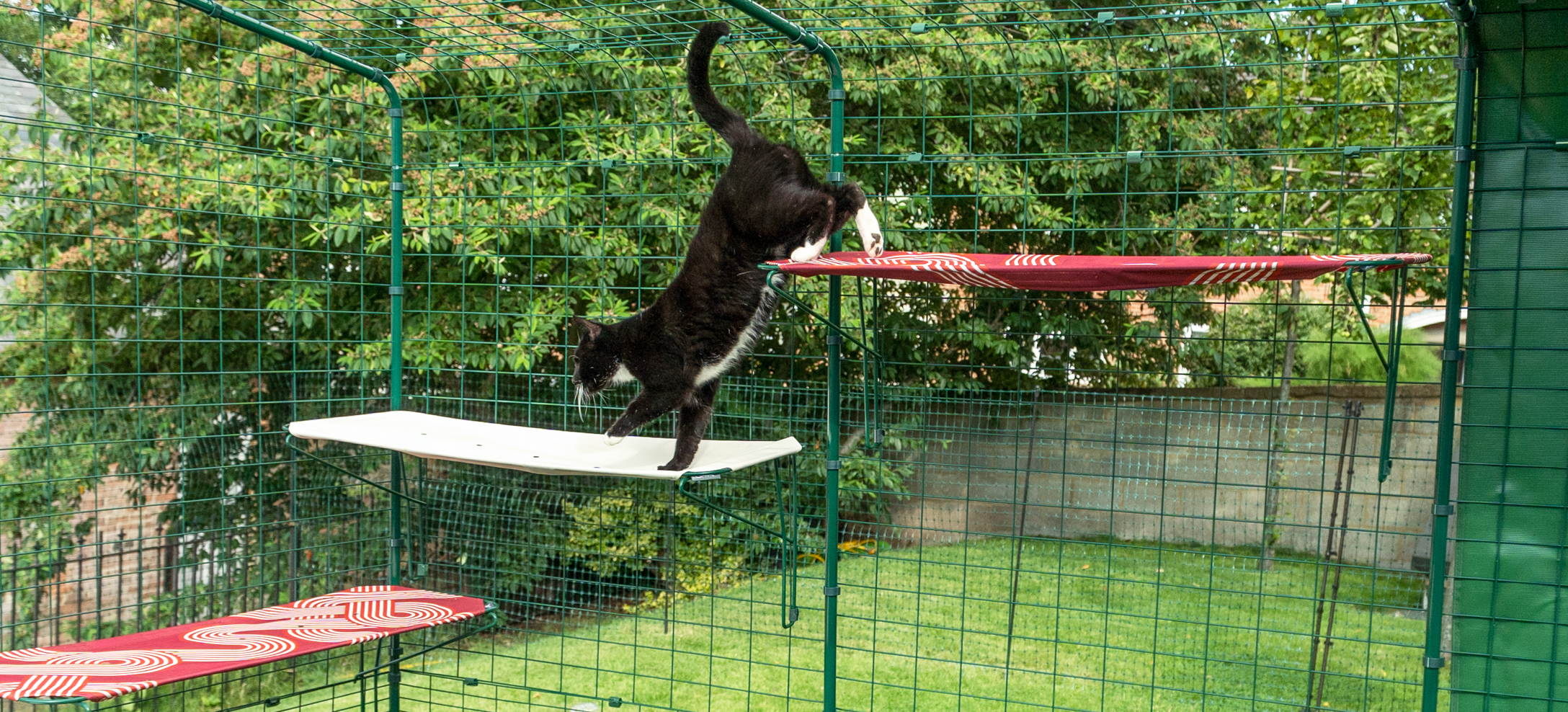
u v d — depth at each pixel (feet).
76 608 18.67
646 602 19.31
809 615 18.88
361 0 14.39
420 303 22.62
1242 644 16.25
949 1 12.44
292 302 18.98
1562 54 9.44
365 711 15.64
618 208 21.07
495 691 16.37
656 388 11.33
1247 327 23.57
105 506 19.57
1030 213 21.98
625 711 15.33
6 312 18.90
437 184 20.12
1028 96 23.20
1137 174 23.12
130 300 20.38
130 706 16.44
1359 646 15.93
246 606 18.53
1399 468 18.07
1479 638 10.11
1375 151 10.32
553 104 22.33
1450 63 18.56
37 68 18.53
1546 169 9.59
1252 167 22.21
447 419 13.42
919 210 22.08
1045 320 22.24
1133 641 16.65
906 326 21.22
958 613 18.01
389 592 12.62
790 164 11.20
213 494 19.81
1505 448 9.96
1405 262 8.39
